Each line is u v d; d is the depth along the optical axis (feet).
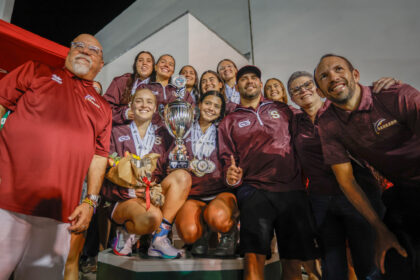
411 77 5.66
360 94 5.02
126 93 6.35
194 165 5.63
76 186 3.86
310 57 6.64
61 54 6.61
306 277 5.59
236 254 5.26
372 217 4.58
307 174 5.28
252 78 5.92
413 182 4.64
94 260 5.88
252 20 7.59
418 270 4.03
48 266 3.38
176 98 6.20
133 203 4.89
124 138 5.70
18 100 3.75
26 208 3.28
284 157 5.33
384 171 4.91
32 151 3.51
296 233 4.77
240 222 5.01
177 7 8.92
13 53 6.28
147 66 6.54
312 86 5.50
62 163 3.69
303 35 6.80
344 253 4.64
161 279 4.41
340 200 4.91
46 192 3.47
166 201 5.16
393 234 4.35
